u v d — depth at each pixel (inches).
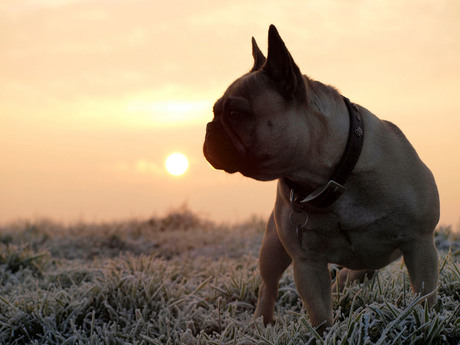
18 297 64.8
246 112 45.3
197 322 59.7
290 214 49.9
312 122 46.3
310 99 46.5
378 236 48.2
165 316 58.4
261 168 45.9
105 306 61.3
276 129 45.2
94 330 59.7
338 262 50.5
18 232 129.0
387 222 47.5
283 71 45.4
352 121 47.3
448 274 59.8
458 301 54.7
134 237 140.0
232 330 54.1
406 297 55.0
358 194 47.1
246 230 133.3
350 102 48.6
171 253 122.7
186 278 76.0
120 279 65.7
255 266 76.8
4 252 88.4
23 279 80.3
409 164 47.9
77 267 80.0
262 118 45.2
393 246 48.8
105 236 134.0
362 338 46.6
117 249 125.3
